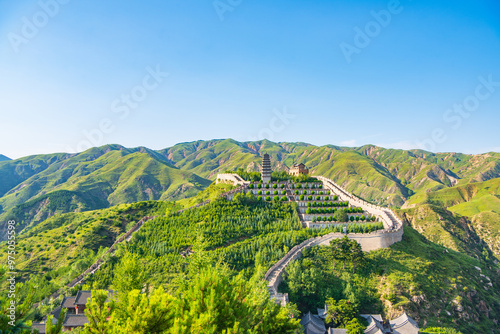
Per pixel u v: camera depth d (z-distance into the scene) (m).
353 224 130.88
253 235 126.88
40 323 72.56
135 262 44.22
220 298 28.56
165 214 147.88
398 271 105.75
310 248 115.88
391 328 86.31
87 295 87.88
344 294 94.38
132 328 24.20
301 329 34.44
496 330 99.12
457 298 100.06
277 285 92.75
